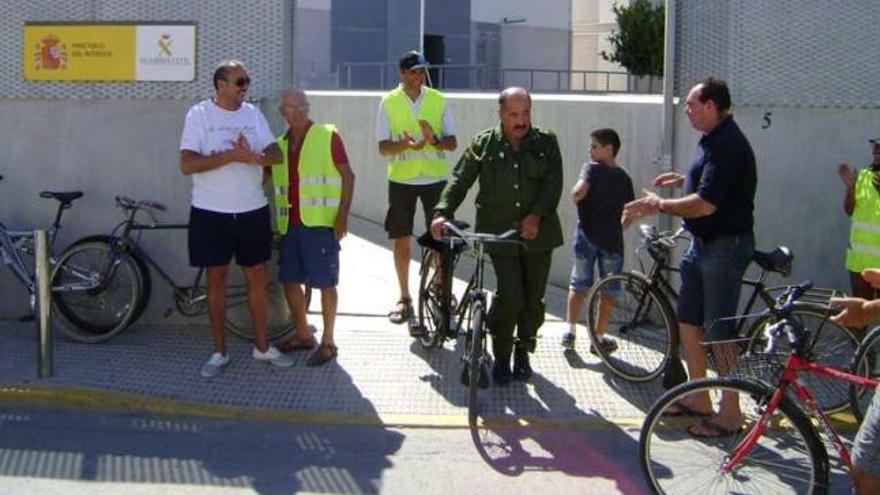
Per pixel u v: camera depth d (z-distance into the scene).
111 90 7.95
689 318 6.11
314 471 5.63
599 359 7.48
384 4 32.19
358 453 5.89
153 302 8.03
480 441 6.08
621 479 5.55
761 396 4.80
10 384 6.70
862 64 7.49
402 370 7.20
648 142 8.29
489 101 10.96
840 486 5.29
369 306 8.84
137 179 7.98
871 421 4.14
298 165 7.16
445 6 34.22
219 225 6.94
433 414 6.46
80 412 6.51
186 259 7.96
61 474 5.54
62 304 7.78
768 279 7.62
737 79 7.61
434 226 6.57
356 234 12.18
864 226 6.91
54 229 7.83
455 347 7.69
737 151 5.74
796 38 7.53
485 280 9.63
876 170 6.90
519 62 36.06
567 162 9.55
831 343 6.13
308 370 7.16
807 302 6.25
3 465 5.65
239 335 7.77
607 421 6.39
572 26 37.50
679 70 7.82
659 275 6.93
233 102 6.95
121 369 7.09
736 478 4.89
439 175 8.30
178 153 7.94
